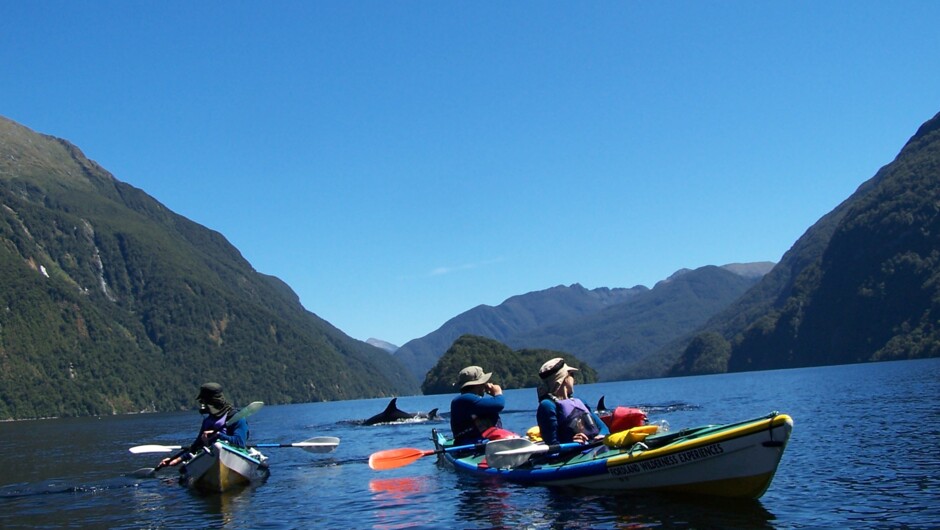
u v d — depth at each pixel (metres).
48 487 16.69
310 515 11.76
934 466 13.25
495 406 15.81
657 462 11.04
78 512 13.05
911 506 10.22
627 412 12.32
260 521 11.46
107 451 29.69
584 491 11.95
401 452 15.05
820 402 34.34
